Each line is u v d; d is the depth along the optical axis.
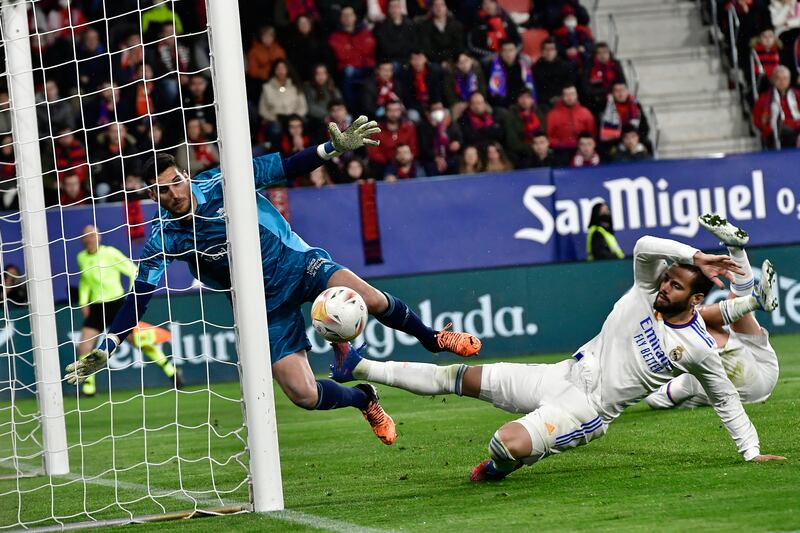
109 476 18.58
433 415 23.88
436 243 36.19
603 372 14.33
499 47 41.84
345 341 14.85
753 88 43.72
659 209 36.84
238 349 13.68
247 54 41.59
